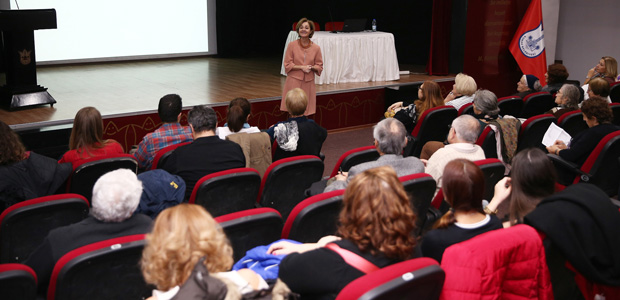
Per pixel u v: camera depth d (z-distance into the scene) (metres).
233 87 8.23
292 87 6.88
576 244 1.95
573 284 2.31
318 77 8.24
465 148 3.20
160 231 1.49
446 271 1.72
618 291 2.03
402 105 6.12
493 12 9.11
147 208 2.83
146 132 6.53
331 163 6.12
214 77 9.28
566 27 10.20
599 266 2.00
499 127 4.24
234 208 3.05
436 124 4.98
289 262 1.64
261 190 3.24
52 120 6.00
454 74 9.27
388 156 2.90
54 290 1.93
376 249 1.62
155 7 11.04
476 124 3.25
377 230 1.60
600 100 3.91
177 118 4.04
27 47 6.51
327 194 2.53
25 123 5.84
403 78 9.03
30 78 6.62
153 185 2.85
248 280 1.59
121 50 10.83
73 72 9.65
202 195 2.86
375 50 8.66
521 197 2.25
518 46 9.25
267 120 7.35
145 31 11.02
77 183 3.32
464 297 1.69
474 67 9.21
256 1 12.57
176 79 9.02
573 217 1.97
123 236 2.10
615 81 6.79
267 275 1.90
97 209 2.10
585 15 9.88
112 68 10.18
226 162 3.35
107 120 6.23
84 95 7.51
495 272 1.70
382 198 1.62
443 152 3.19
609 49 9.69
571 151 3.93
